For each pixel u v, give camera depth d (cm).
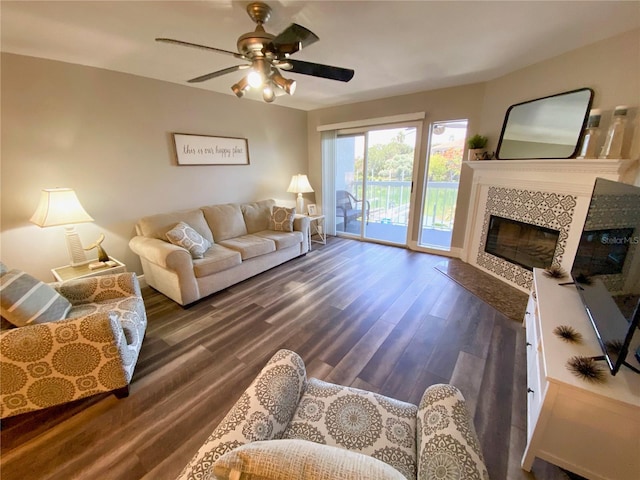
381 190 506
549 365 111
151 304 270
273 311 254
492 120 310
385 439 95
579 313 147
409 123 376
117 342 153
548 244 255
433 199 466
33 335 137
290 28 136
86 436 139
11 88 217
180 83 311
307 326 230
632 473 101
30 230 237
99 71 256
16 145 224
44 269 247
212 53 226
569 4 162
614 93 200
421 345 203
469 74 289
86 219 231
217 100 349
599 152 210
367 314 246
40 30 183
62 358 143
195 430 142
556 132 238
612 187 143
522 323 227
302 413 104
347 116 431
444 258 379
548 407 108
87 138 257
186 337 218
